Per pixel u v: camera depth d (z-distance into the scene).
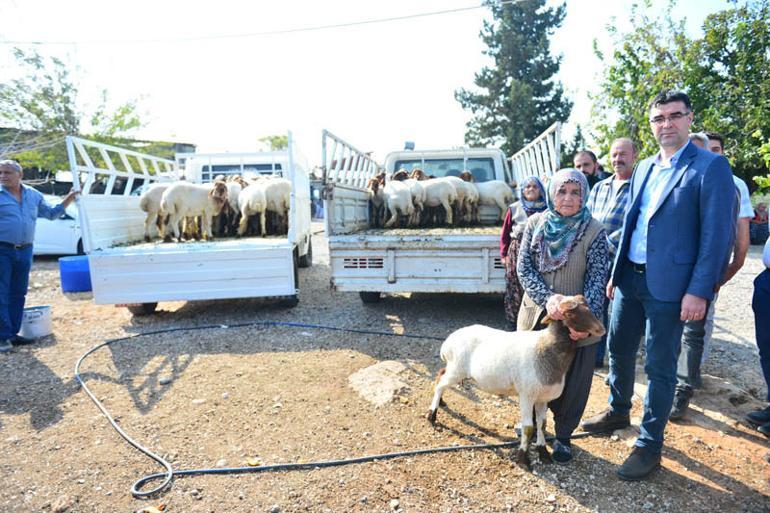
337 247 5.53
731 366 4.54
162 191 6.91
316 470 2.90
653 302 2.81
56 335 5.62
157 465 2.98
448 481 2.80
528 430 2.85
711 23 13.54
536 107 28.92
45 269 10.48
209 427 3.42
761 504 2.60
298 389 4.02
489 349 2.95
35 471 2.93
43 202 5.54
